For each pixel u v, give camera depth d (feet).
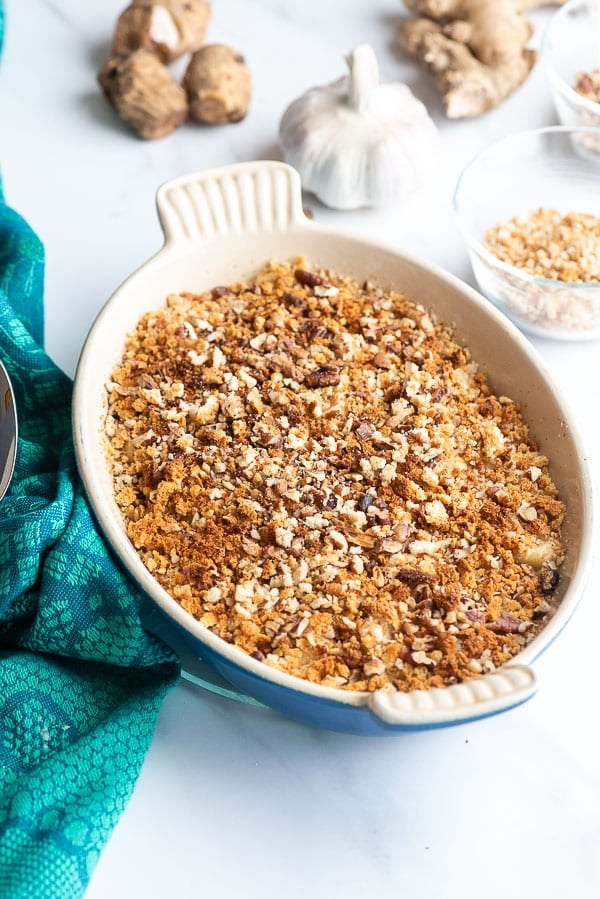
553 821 2.13
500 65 2.64
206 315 2.36
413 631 2.11
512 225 2.53
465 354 2.33
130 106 2.59
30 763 2.13
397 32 2.76
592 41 2.71
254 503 2.19
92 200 2.59
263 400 2.28
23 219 2.42
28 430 2.35
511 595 2.15
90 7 2.79
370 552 2.17
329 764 2.17
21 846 2.04
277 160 2.64
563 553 2.17
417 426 2.26
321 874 2.10
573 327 2.43
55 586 2.15
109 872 2.10
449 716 1.95
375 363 2.31
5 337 2.30
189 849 2.12
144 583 2.07
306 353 2.32
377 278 2.37
